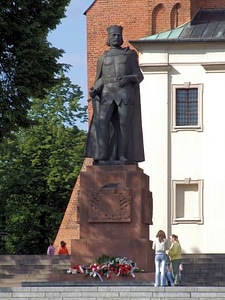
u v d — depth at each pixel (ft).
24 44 144.36
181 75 186.70
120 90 114.83
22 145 230.89
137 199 111.96
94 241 111.96
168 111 186.29
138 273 109.70
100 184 112.68
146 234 114.32
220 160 184.75
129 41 186.60
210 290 99.19
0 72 144.77
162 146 185.57
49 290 97.04
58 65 146.61
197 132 185.57
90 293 93.81
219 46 186.29
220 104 185.78
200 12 195.52
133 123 115.75
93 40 201.16
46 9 148.66
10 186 226.38
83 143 233.96
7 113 142.92
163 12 194.59
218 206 183.73
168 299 93.20
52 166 229.45
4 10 144.87
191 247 183.21
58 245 192.65
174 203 184.34
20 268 133.28
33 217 226.17
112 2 199.72
